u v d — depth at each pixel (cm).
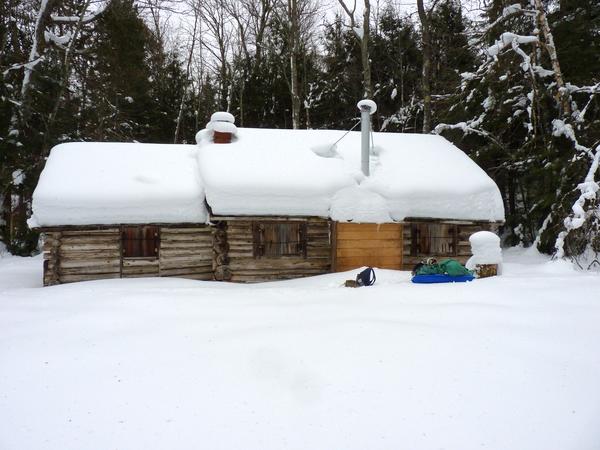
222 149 1284
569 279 902
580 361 486
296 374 458
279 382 442
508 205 2084
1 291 968
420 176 1258
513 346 527
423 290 834
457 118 1842
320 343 540
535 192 1527
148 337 585
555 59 1413
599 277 927
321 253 1207
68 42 2016
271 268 1174
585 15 1547
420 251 1259
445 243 1272
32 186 1728
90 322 666
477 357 495
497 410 389
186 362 497
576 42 1553
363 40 1981
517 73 1650
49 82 1873
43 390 441
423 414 382
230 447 339
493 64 1561
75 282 1066
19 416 393
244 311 716
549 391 421
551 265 1118
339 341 545
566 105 1423
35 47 1788
